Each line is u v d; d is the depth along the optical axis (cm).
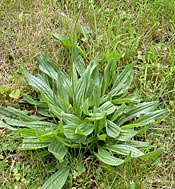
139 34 100
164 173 79
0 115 82
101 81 87
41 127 81
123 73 88
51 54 95
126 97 86
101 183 76
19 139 81
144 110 83
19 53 95
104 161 76
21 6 104
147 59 95
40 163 78
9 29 99
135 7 105
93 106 82
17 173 77
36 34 98
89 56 95
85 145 80
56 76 88
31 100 86
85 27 99
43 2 105
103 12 103
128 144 80
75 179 76
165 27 102
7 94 88
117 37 95
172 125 85
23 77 90
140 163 79
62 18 102
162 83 91
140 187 76
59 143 78
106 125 79
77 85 83
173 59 93
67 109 82
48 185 74
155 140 83
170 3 104
